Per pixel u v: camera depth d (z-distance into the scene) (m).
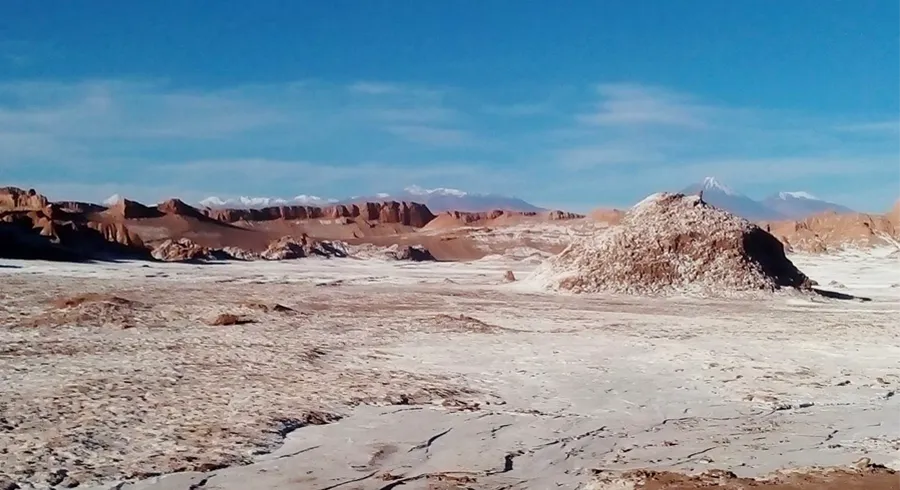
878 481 8.98
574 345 22.06
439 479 9.19
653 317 31.00
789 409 13.98
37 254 66.38
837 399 14.93
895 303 40.22
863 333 26.38
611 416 13.09
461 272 72.19
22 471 8.77
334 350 19.89
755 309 35.31
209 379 14.89
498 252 123.88
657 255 43.88
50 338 20.34
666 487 8.66
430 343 21.80
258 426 11.27
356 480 9.09
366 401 13.38
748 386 16.08
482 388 15.18
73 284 41.28
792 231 121.50
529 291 44.09
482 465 9.91
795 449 11.02
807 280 45.41
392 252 107.81
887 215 123.75
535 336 24.00
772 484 8.82
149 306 28.44
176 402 12.65
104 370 15.51
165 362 16.83
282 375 15.66
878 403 14.62
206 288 42.41
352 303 35.19
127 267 63.81
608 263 44.09
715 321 29.80
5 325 22.59
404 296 39.91
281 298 36.59
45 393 12.98
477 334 24.12
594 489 8.86
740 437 11.75
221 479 8.95
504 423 12.25
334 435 11.11
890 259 93.94
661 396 14.90
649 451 10.84
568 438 11.45
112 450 9.78
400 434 11.33
